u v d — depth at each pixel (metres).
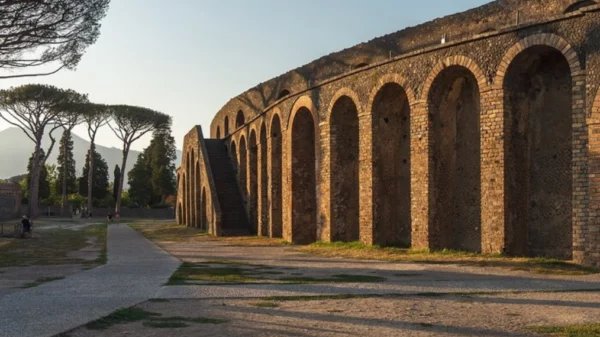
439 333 7.07
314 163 26.28
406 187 21.20
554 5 19.81
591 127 14.21
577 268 13.79
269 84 36.44
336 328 7.40
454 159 19.03
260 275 13.59
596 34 14.34
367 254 18.64
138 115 69.62
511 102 16.70
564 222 16.34
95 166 92.94
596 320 7.68
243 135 35.88
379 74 20.61
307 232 26.02
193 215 46.03
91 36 24.06
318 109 24.12
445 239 18.88
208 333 7.14
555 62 16.70
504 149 16.39
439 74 18.39
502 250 16.25
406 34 25.22
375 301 9.54
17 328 7.34
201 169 41.00
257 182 33.62
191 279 12.83
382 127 21.23
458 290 10.68
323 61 30.25
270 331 7.24
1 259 19.80
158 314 8.45
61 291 11.01
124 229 46.16
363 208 21.27
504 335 6.91
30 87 54.19
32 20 21.47
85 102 58.72
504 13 21.39
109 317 8.09
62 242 30.03
